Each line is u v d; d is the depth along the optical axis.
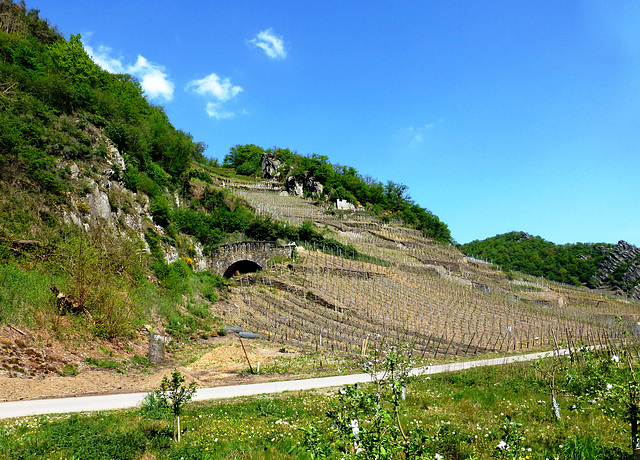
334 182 139.12
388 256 85.06
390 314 52.69
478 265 103.38
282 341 38.78
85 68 68.56
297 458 10.92
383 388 9.86
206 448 12.04
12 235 30.08
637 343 41.44
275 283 54.59
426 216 149.75
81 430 13.52
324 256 70.44
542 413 15.65
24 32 73.25
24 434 12.91
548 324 58.91
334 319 47.12
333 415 7.69
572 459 10.56
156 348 29.05
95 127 54.69
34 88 49.97
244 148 173.75
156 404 17.30
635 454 9.48
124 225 45.12
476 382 23.28
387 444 7.11
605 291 150.88
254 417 16.14
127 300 32.12
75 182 41.03
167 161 77.06
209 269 58.06
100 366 24.62
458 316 57.34
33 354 22.58
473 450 10.88
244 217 76.12
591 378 17.06
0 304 23.97
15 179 34.69
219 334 38.06
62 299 27.08
